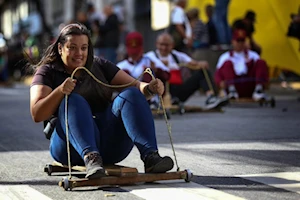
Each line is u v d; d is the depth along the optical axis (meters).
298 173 5.67
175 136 8.30
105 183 5.03
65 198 4.81
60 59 5.46
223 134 8.44
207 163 6.25
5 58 28.84
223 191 4.97
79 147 5.03
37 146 7.66
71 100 5.12
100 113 5.45
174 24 16.41
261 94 12.73
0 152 7.18
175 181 5.34
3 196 4.95
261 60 12.80
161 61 11.12
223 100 11.51
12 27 52.50
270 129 8.91
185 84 11.54
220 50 16.95
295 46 14.07
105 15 20.27
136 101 5.19
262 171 5.79
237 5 14.11
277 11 13.95
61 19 40.66
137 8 29.22
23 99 17.12
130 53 10.67
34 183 5.39
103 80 5.53
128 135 5.23
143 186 5.16
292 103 13.72
